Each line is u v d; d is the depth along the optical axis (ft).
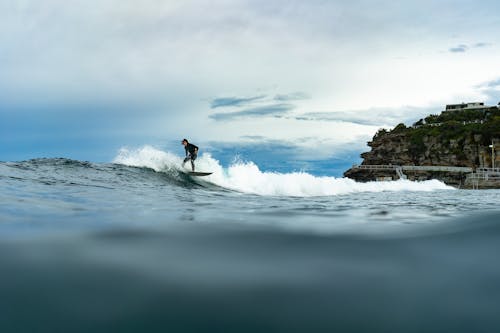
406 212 23.66
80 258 12.15
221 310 8.60
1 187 27.27
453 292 9.69
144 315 8.36
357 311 8.63
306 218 20.61
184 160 54.49
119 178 42.68
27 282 10.07
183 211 22.58
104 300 9.08
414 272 11.21
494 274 11.02
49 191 27.66
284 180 56.29
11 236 14.49
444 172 240.32
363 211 24.16
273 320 8.23
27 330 7.63
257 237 15.42
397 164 272.92
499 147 228.84
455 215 21.95
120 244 13.89
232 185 54.29
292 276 10.84
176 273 10.96
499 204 30.58
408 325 7.99
